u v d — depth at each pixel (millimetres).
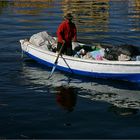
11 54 14977
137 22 23219
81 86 11086
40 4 34594
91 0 37969
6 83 11297
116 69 11445
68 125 8234
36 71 12672
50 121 8453
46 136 7680
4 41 17500
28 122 8383
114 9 30547
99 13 28000
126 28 21016
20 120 8492
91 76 12055
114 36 18609
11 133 7809
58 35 12383
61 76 12172
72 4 34500
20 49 15859
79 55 12641
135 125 8242
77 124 8289
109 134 7770
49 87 10961
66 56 12359
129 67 11203
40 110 9133
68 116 8758
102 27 21469
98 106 9406
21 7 32188
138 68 11094
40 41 13859
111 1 37094
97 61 11664
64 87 10977
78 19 24859
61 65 12648
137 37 18250
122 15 26719
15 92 10469
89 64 11859
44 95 10250
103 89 10844
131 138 7578
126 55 11508
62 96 10195
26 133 7812
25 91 10570
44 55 13188
